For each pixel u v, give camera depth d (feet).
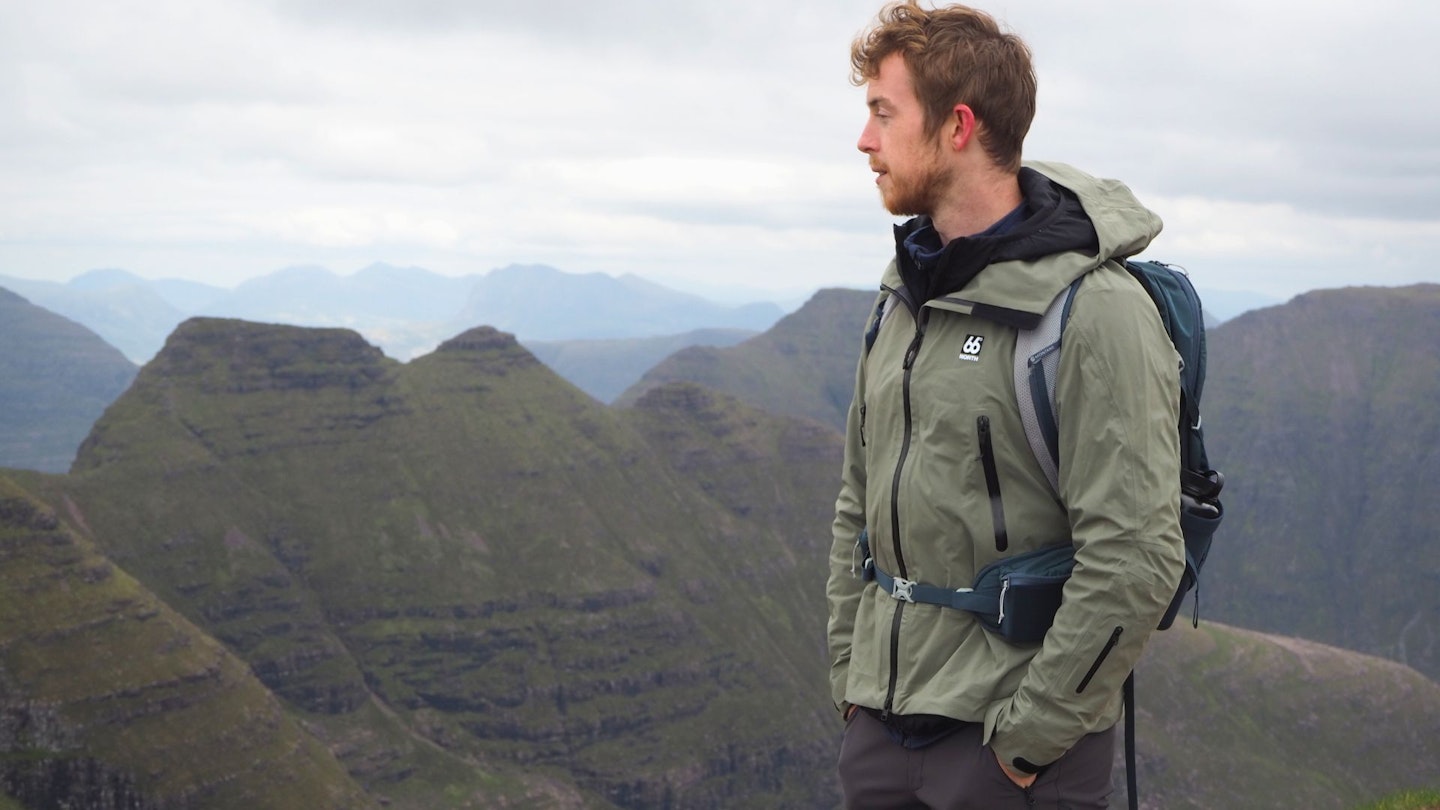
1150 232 13.16
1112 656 12.00
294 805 472.03
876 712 14.23
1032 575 12.76
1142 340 12.34
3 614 462.60
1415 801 38.96
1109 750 13.83
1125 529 11.87
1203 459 13.56
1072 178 13.88
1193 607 13.47
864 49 14.08
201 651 501.15
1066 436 12.47
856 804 14.52
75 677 460.55
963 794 13.20
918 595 13.61
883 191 14.07
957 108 13.21
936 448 13.25
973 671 13.14
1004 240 12.90
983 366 12.94
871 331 15.21
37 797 434.71
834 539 16.16
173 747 463.42
